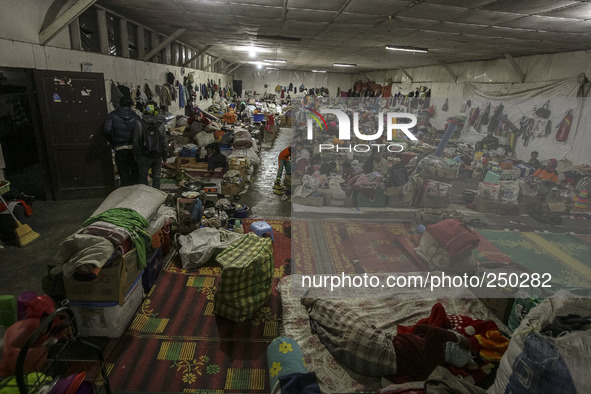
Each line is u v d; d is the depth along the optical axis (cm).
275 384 200
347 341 231
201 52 1174
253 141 782
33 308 186
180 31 812
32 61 467
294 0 509
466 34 694
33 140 580
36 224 434
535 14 505
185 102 1184
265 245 308
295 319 279
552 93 810
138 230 285
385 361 218
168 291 320
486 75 1068
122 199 318
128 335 263
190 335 267
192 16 673
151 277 323
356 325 239
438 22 604
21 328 173
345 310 257
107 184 548
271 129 1173
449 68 1273
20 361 143
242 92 2456
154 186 539
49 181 521
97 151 531
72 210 488
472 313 274
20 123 562
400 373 219
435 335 221
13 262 347
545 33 624
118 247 257
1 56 416
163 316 287
